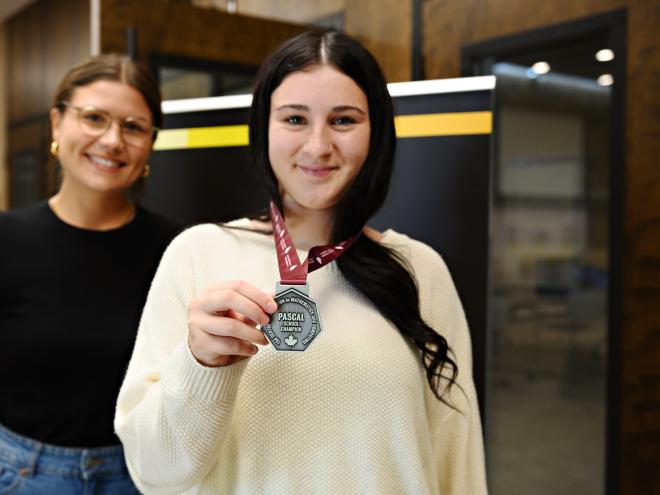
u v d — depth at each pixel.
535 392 5.44
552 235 7.77
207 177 1.95
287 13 3.38
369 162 1.07
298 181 1.02
